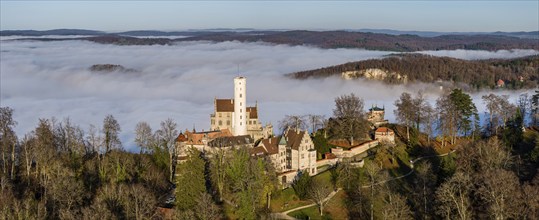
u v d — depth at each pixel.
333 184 146.50
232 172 133.38
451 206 111.62
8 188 117.75
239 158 134.12
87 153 159.75
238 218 126.69
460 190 108.50
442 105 191.88
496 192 103.94
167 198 135.12
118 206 110.56
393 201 121.44
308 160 159.00
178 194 124.00
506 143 165.00
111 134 167.62
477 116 193.50
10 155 144.25
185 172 126.25
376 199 133.88
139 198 112.44
